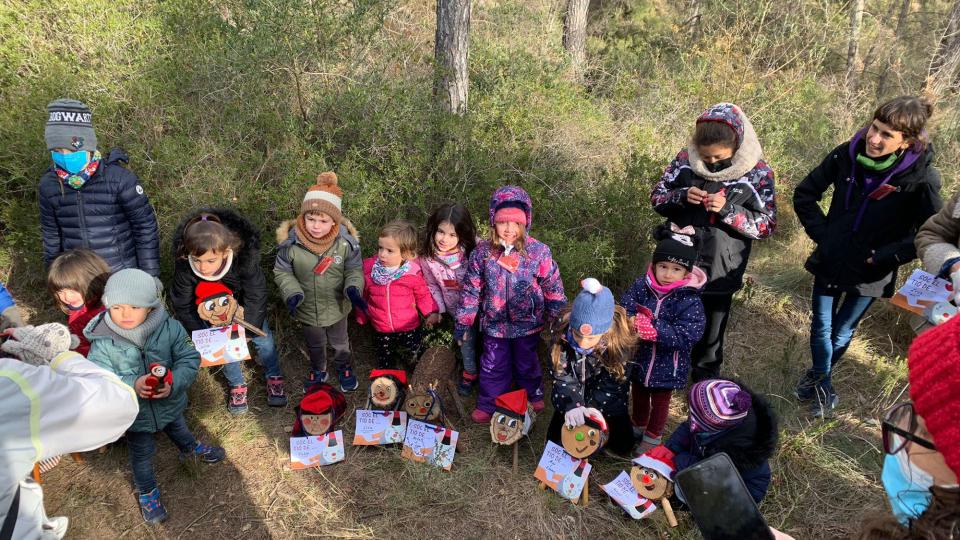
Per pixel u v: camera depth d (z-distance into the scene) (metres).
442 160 4.75
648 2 11.45
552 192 4.84
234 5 5.08
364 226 4.33
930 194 3.15
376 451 3.57
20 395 1.56
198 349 3.46
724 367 4.36
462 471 3.44
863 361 4.39
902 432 1.27
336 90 4.91
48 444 1.62
